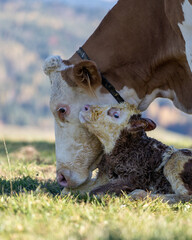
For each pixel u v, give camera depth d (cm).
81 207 830
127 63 1074
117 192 952
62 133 1063
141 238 621
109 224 714
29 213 756
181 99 1094
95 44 1084
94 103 1055
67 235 638
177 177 949
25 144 2317
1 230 660
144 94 1101
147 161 988
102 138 1019
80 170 1061
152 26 1059
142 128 993
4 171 1307
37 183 1130
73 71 1001
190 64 980
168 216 790
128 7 1075
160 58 1062
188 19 941
